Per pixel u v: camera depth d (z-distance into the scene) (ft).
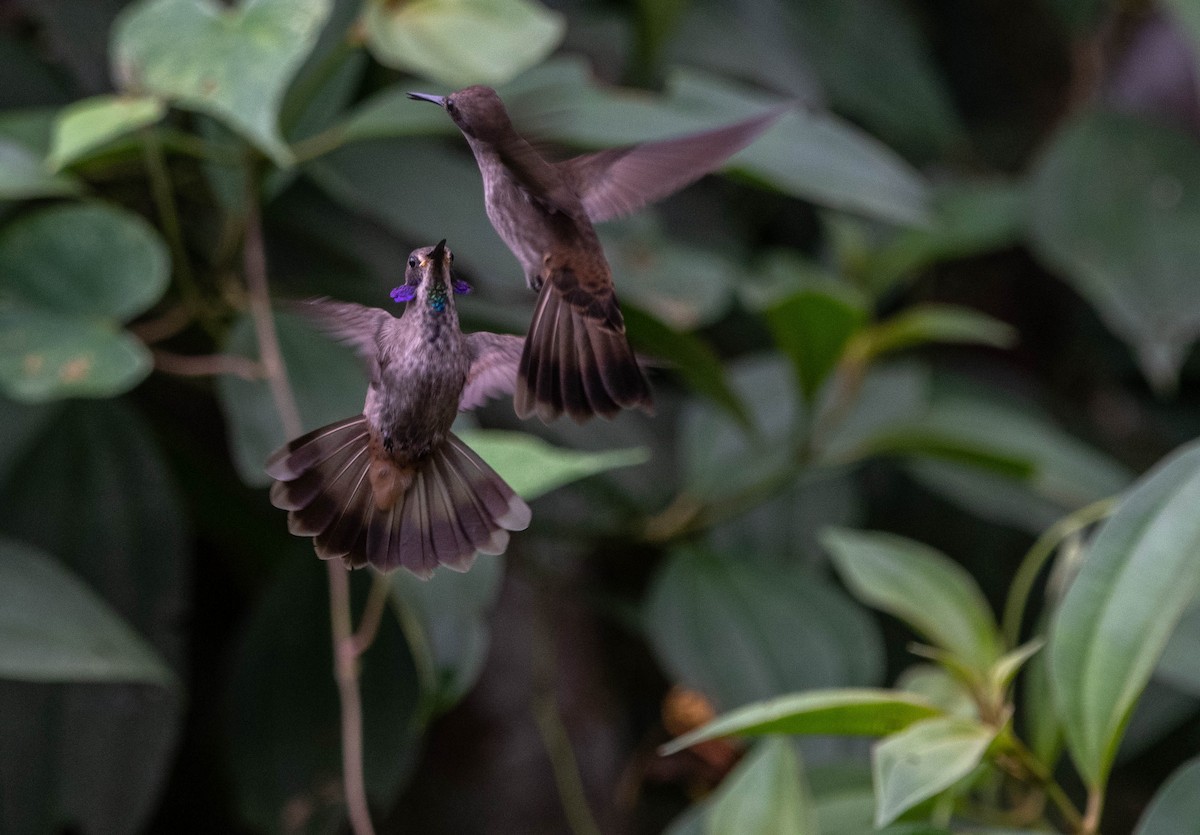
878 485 18.51
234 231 13.57
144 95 13.10
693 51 16.62
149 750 13.62
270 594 13.85
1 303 13.20
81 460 13.71
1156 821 12.71
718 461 15.81
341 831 15.12
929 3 21.02
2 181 13.26
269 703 13.82
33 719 13.58
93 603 13.24
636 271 14.82
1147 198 16.87
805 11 18.25
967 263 20.47
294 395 13.46
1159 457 19.21
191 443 15.20
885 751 12.57
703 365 13.67
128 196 13.99
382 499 12.40
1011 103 21.02
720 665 14.15
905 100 18.53
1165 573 12.73
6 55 13.91
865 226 18.79
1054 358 20.54
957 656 13.11
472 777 15.49
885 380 16.65
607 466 12.59
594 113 13.55
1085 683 12.72
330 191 13.80
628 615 16.02
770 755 12.71
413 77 14.66
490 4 13.35
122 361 13.15
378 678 13.80
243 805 13.78
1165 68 20.38
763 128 12.54
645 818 17.53
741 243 18.17
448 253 12.43
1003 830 12.76
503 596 15.98
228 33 13.02
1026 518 15.74
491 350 12.50
